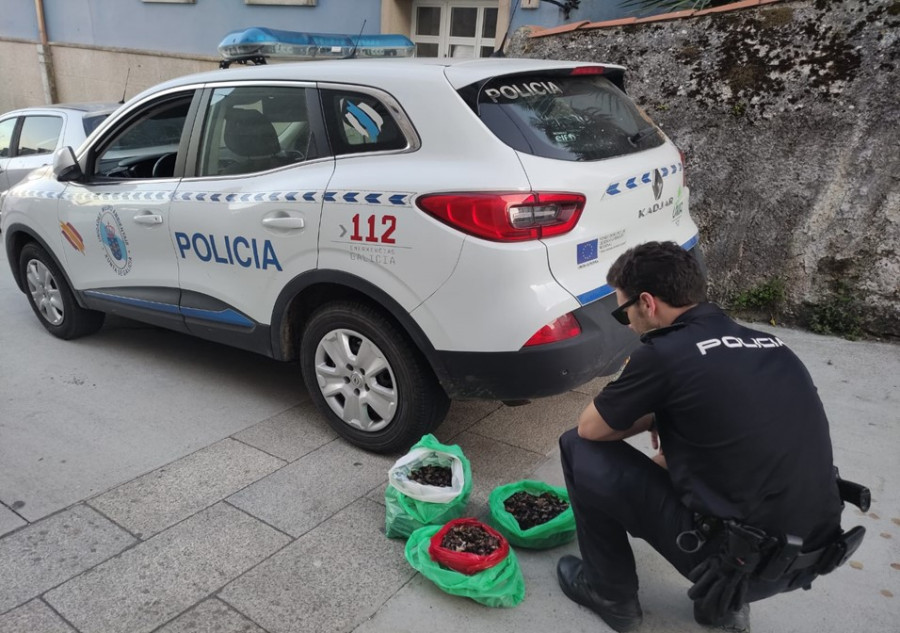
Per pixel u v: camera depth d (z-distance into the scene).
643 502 2.15
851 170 4.63
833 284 4.64
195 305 3.82
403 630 2.36
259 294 3.47
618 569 2.31
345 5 9.15
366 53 4.77
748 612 2.37
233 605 2.46
